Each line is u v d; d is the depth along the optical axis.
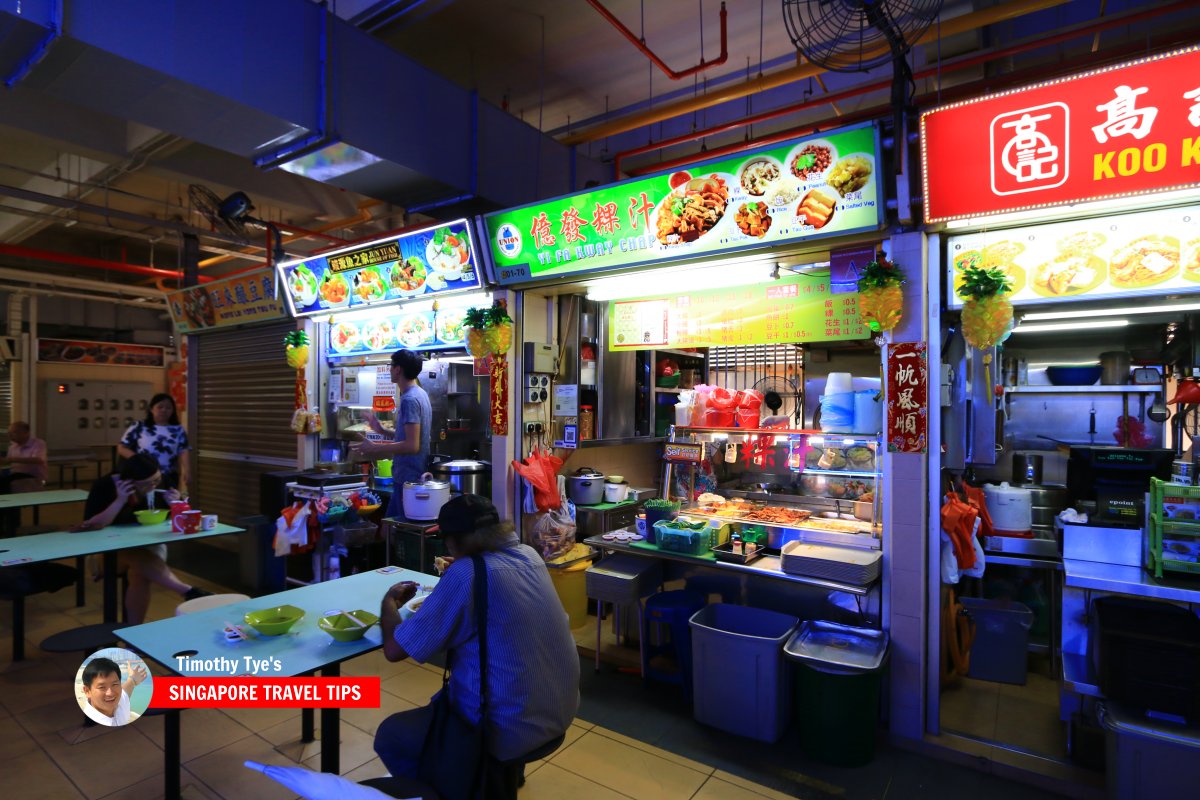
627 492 4.91
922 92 4.89
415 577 2.98
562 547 4.27
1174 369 4.28
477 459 5.30
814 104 4.70
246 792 2.56
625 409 5.30
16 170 6.71
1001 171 2.57
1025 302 2.79
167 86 3.11
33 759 2.78
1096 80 2.33
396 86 4.00
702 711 3.11
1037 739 2.96
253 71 3.34
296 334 5.73
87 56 2.85
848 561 2.93
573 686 2.07
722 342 4.16
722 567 3.28
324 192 7.20
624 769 2.75
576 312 4.72
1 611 4.67
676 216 3.37
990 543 3.80
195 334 7.19
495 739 1.89
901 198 2.79
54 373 11.96
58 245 10.51
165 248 10.91
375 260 4.90
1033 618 3.81
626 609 4.08
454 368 5.11
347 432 5.75
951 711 3.27
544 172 5.22
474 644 1.95
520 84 5.56
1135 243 2.59
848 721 2.73
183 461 4.91
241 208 6.06
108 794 2.53
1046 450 4.66
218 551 6.40
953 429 3.14
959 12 4.14
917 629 2.91
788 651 2.90
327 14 3.65
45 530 5.25
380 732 2.12
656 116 4.93
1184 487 2.54
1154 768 2.28
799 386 5.39
